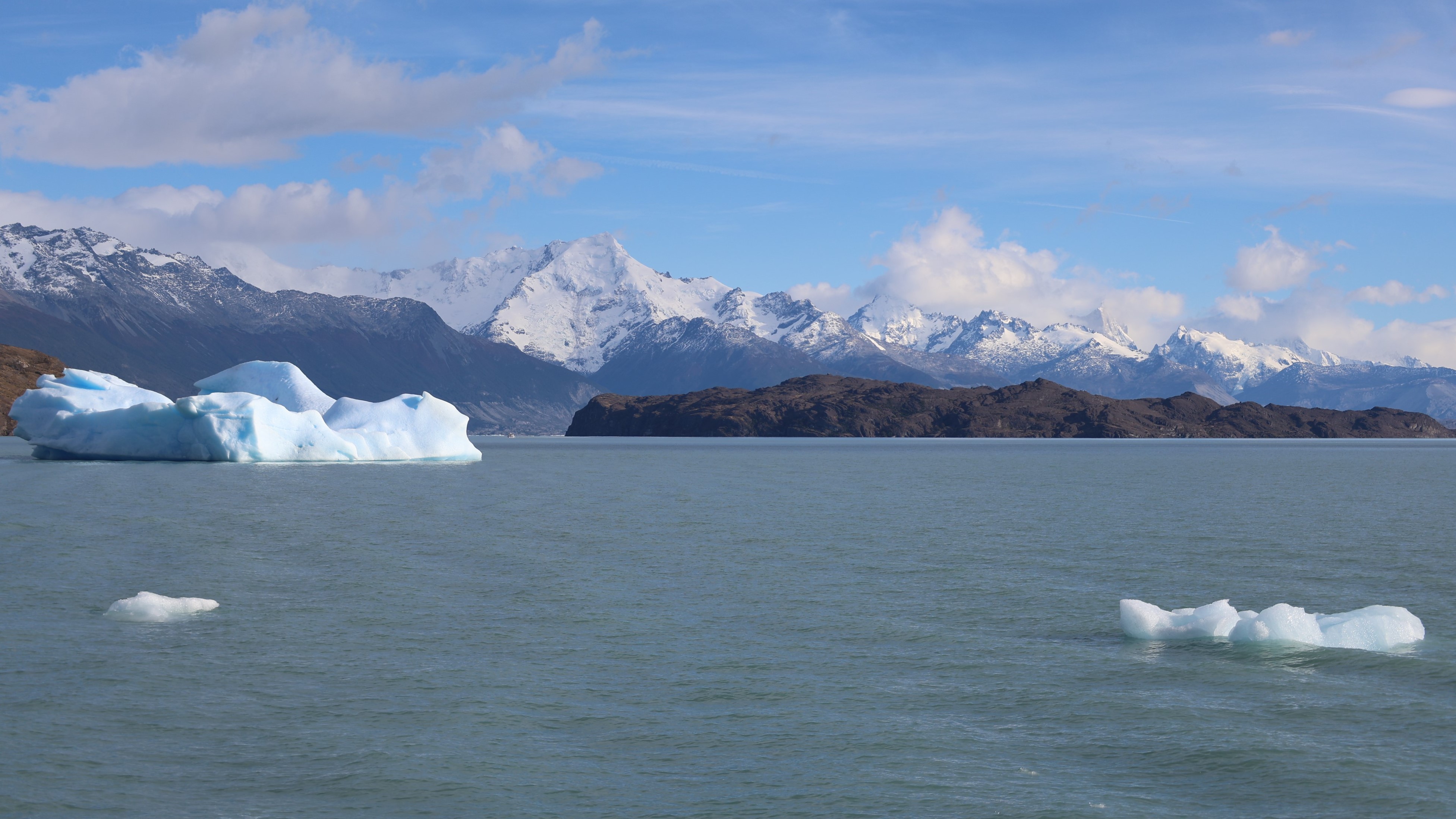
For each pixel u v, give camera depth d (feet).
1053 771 55.93
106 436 311.47
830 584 110.63
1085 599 102.27
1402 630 80.84
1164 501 221.46
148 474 275.39
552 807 51.34
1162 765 56.59
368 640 82.89
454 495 228.02
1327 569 121.49
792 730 62.03
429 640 83.35
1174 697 67.87
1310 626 81.25
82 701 66.08
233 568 119.34
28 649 78.74
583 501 219.00
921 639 84.33
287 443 306.96
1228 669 74.08
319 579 112.06
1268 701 66.85
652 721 63.62
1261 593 106.42
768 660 77.71
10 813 49.78
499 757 57.47
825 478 326.03
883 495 241.76
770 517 185.06
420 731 61.36
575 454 581.53
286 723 62.54
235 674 72.64
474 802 51.85
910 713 65.21
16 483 243.19
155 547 135.74
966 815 50.62
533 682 71.61
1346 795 52.54
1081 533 158.71
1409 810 50.85
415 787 53.52
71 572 114.73
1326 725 62.23
